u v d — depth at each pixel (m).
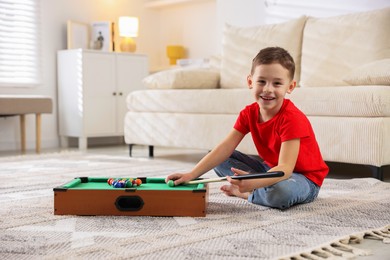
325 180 2.19
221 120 2.79
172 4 4.82
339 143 2.27
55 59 4.32
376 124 2.14
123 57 4.31
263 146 1.67
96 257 1.05
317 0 3.55
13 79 4.08
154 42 5.11
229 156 1.75
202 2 4.70
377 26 2.71
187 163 2.94
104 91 4.18
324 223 1.38
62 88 4.23
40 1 4.21
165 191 1.44
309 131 1.64
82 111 4.04
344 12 3.41
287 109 1.55
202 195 1.44
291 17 3.71
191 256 1.06
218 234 1.24
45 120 4.24
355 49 2.77
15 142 4.08
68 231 1.28
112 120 4.25
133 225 1.34
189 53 4.88
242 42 3.29
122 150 3.85
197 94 2.90
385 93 2.13
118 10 4.79
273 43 3.14
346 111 2.24
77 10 4.48
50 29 4.28
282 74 1.49
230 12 4.11
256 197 1.62
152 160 3.12
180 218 1.42
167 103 3.08
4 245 1.15
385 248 1.16
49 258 1.04
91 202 1.46
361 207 1.60
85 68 4.04
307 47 3.00
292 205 1.62
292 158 1.51
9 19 4.03
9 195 1.84
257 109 1.64
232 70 3.28
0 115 3.63
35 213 1.50
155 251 1.10
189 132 2.96
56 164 2.88
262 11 3.89
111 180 1.56
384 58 2.65
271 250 1.11
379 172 2.18
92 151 3.77
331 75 2.85
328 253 1.09
